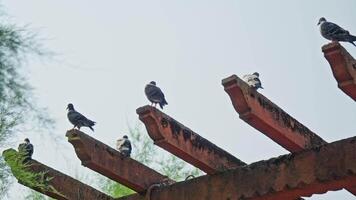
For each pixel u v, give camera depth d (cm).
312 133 1283
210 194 1295
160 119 1241
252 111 1155
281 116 1219
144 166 1411
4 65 926
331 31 1192
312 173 1191
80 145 1302
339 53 1056
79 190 1422
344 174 1157
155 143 1241
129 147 1388
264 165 1250
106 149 1345
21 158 1036
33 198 1489
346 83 1069
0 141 931
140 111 1234
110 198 1454
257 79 1253
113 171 1345
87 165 1312
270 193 1225
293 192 1218
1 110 927
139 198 1397
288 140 1216
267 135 1220
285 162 1227
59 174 1388
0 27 933
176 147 1255
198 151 1295
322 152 1194
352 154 1160
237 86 1145
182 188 1338
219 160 1330
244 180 1263
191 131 1295
